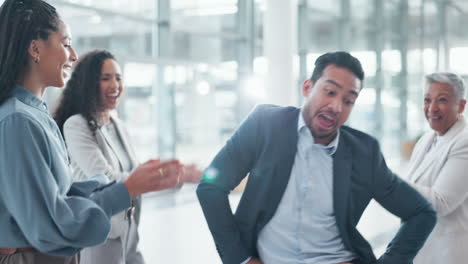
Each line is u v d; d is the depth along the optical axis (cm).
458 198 220
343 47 1319
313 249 166
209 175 164
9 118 129
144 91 874
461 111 234
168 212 700
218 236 163
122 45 834
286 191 166
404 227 173
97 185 152
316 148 165
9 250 138
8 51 137
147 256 487
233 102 1039
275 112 170
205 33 963
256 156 168
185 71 922
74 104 240
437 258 233
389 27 1589
